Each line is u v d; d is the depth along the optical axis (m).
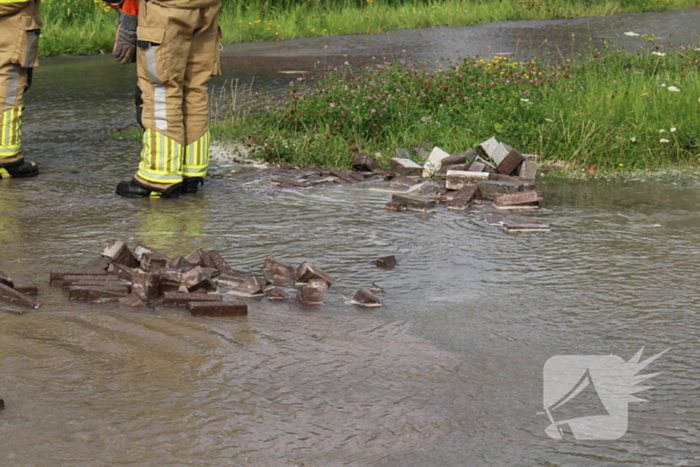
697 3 23.92
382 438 2.85
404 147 8.37
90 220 5.79
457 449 2.79
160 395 3.11
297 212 6.10
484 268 4.82
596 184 7.18
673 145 8.17
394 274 4.71
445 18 20.94
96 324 3.83
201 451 2.73
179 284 4.36
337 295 4.36
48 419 2.90
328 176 7.42
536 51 14.95
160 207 6.21
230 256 5.02
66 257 4.91
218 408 3.02
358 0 22.77
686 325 3.96
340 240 5.38
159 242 5.27
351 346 3.65
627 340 3.77
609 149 7.94
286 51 16.23
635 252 5.14
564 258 5.02
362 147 8.38
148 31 6.20
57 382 3.20
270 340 3.70
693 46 14.07
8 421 2.87
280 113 9.15
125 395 3.11
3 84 6.88
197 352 3.54
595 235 5.53
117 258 4.68
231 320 3.96
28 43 6.88
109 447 2.73
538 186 7.11
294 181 7.09
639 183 7.20
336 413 3.01
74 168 7.49
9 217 5.82
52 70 13.86
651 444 2.85
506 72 10.54
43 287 4.39
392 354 3.57
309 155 7.95
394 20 20.55
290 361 3.47
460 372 3.40
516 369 3.44
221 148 8.46
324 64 14.22
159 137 6.38
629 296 4.36
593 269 4.80
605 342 3.75
